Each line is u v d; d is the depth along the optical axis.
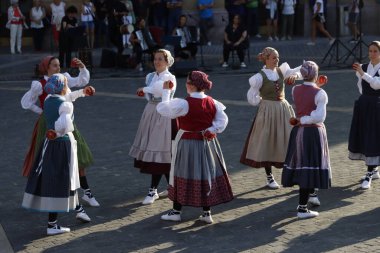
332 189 9.34
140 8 23.27
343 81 17.19
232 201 8.94
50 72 8.50
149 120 8.87
